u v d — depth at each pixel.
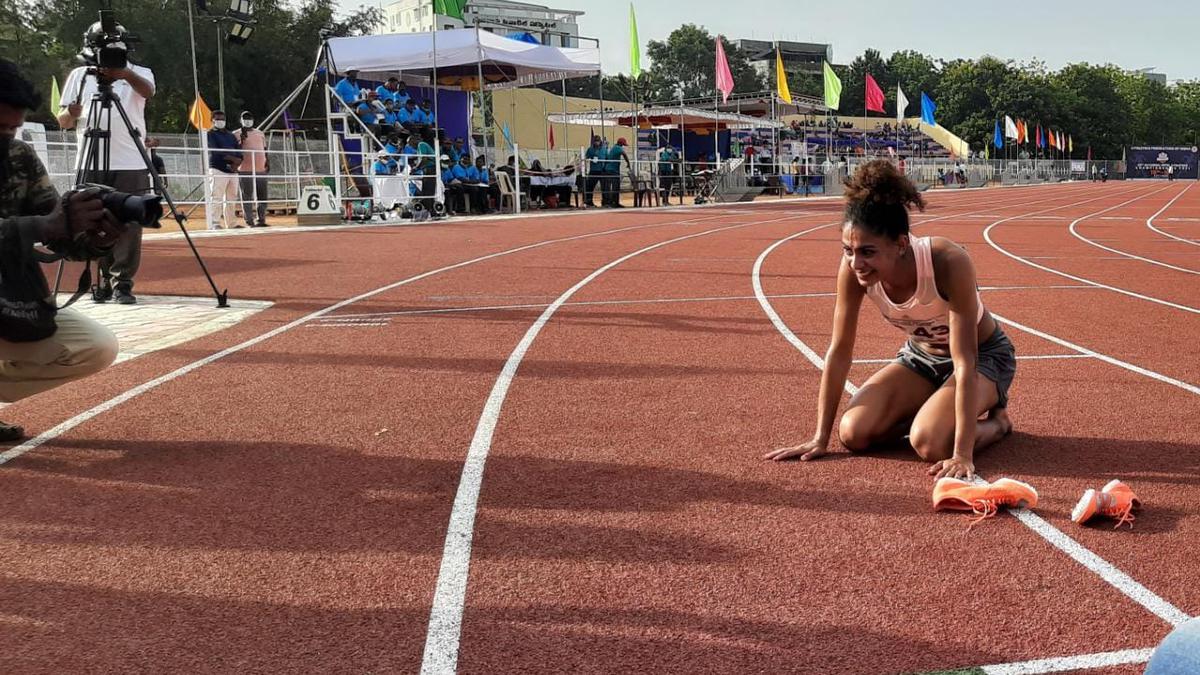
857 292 3.59
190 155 21.31
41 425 4.23
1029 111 86.81
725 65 29.75
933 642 2.26
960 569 2.68
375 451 3.82
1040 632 2.30
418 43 22.56
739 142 40.97
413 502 3.25
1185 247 14.06
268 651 2.24
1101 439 3.94
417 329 6.65
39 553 2.84
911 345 3.91
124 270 7.73
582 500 3.25
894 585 2.58
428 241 13.80
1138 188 56.88
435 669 2.15
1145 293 8.77
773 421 4.27
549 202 23.89
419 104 23.31
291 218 20.33
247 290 8.66
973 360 3.44
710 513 3.13
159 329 6.62
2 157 3.65
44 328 3.61
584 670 2.14
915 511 3.14
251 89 40.66
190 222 17.92
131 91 7.84
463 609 2.45
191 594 2.56
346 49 22.94
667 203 27.58
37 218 3.36
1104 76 102.38
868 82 37.25
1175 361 5.61
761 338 6.34
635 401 4.63
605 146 25.44
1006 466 3.59
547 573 2.67
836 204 28.34
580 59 25.23
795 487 3.38
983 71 89.69
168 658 2.21
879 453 3.79
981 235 16.47
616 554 2.80
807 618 2.39
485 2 66.56
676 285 9.12
